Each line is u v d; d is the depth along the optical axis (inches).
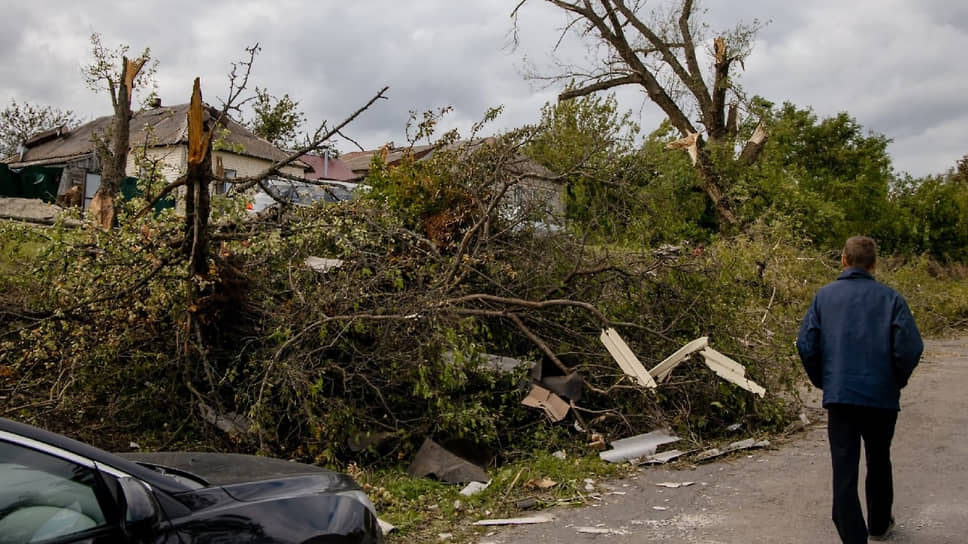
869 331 163.5
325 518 115.5
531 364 289.4
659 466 250.5
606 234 366.0
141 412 263.0
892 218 1082.1
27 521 92.3
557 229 357.7
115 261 260.2
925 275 785.6
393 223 315.0
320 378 234.7
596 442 264.4
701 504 209.8
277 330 247.9
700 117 1113.4
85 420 255.4
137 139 325.7
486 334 304.3
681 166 890.7
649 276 325.7
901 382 162.6
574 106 930.1
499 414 263.9
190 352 263.6
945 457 245.8
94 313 258.4
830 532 183.8
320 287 266.1
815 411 330.0
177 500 104.7
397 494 216.4
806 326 172.2
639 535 186.1
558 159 488.1
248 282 274.5
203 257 259.4
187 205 257.6
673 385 287.4
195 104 248.7
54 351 250.8
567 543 181.8
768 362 314.3
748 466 249.0
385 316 245.6
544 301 304.2
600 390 282.2
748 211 833.5
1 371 245.8
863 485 219.8
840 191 1026.7
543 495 220.2
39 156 1197.7
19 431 96.0
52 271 265.0
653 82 1119.0
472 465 235.6
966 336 644.7
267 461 134.5
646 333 313.1
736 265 418.6
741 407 291.7
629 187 379.6
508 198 358.0
